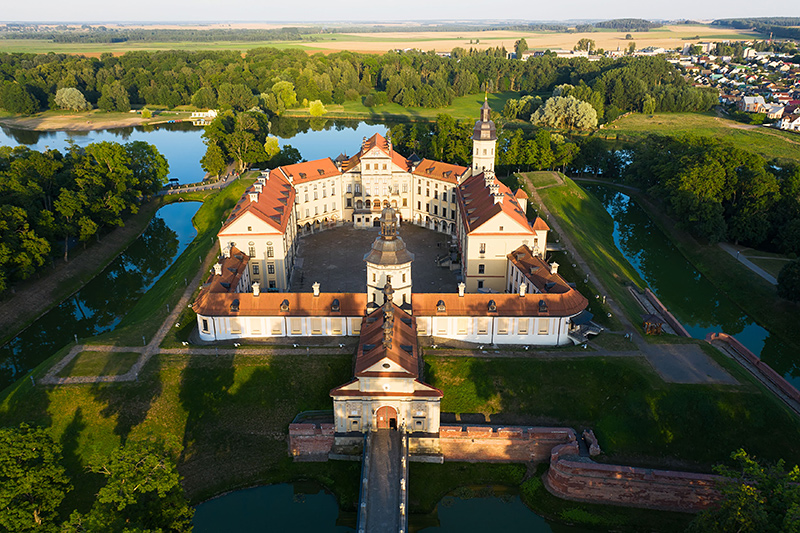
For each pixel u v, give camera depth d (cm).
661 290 14325
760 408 8788
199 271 13288
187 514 6462
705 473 8262
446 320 10450
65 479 6397
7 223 12650
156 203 19588
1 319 12200
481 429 8556
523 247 12569
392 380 8256
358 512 7825
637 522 7825
